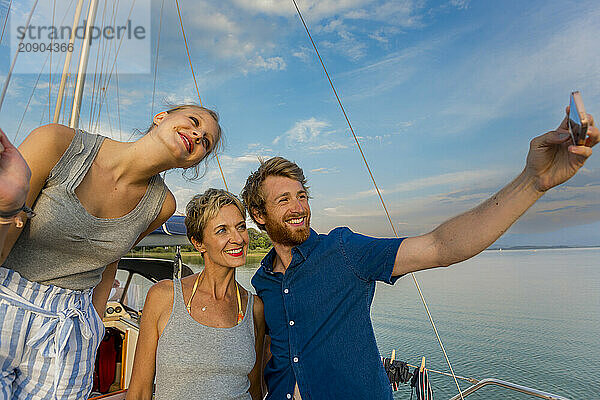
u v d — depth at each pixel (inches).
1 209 28.4
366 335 55.9
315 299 57.0
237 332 57.8
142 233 53.6
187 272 167.3
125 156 43.4
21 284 41.4
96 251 44.0
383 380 55.1
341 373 53.9
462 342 1018.7
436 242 50.6
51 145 39.7
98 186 43.1
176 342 54.8
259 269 64.3
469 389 93.2
